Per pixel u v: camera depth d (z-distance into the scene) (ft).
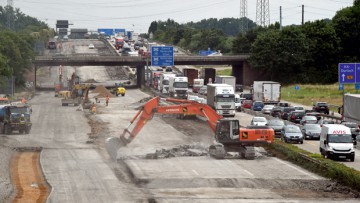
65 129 439.63
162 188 242.78
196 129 438.81
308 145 359.05
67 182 253.03
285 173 272.72
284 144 341.41
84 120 501.56
